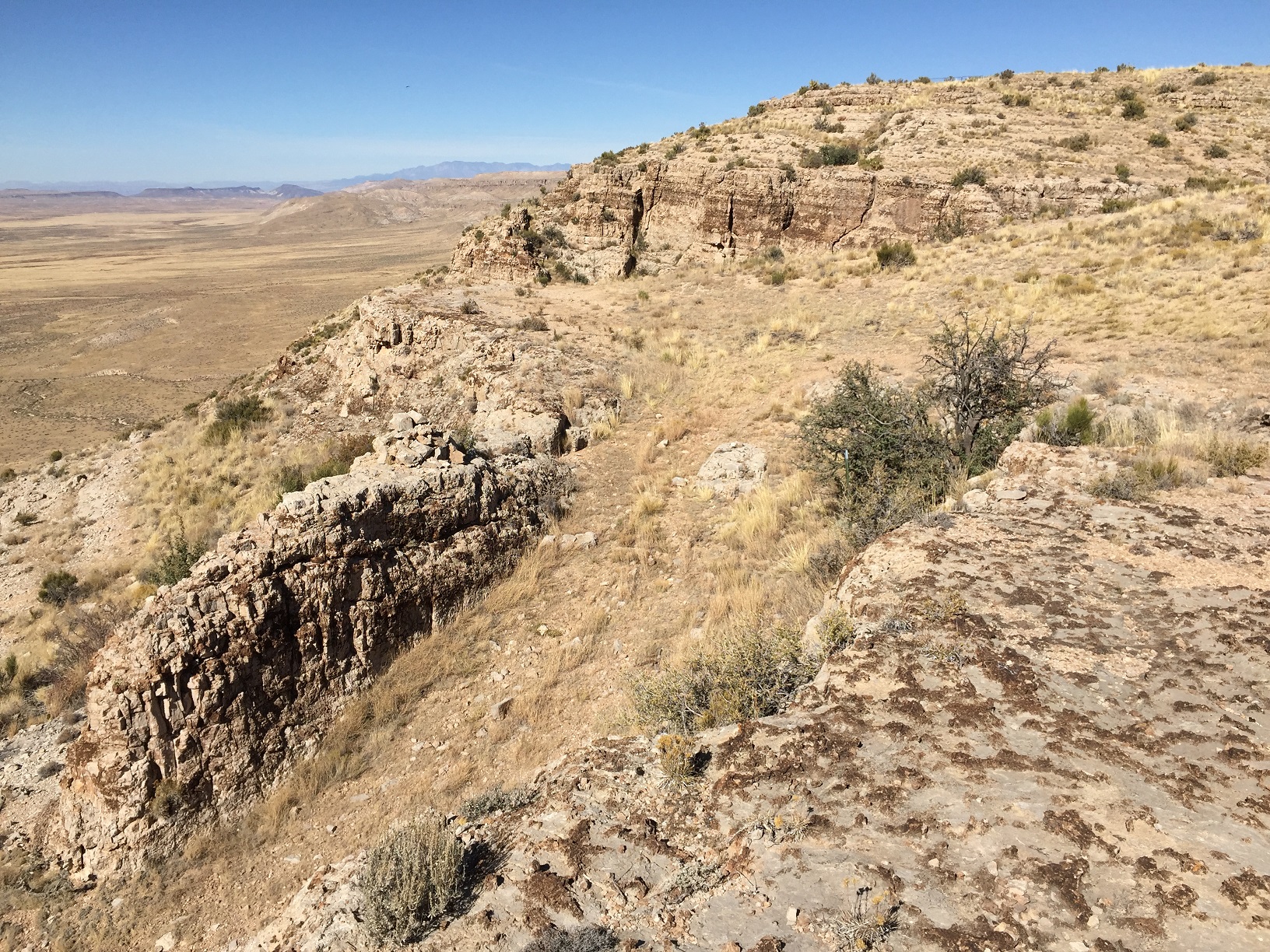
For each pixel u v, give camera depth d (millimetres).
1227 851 4320
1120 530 8820
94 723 9609
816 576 11828
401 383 27953
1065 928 3924
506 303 32031
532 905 4719
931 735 5605
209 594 10102
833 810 5035
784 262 36125
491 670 12180
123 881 9211
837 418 15000
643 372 24594
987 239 32438
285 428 29156
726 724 6578
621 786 5883
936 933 3977
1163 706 5691
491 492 15023
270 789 10273
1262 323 18203
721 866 4805
